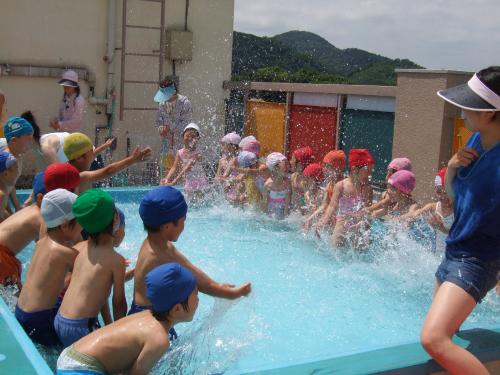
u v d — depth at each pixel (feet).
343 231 18.88
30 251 17.65
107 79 33.40
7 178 15.76
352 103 30.12
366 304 14.83
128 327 8.64
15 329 10.12
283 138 34.68
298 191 22.22
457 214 10.07
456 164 10.05
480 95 9.57
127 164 15.38
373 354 9.98
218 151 36.78
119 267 10.46
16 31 30.94
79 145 15.08
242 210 23.65
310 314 13.99
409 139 25.44
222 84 37.04
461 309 9.27
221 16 36.24
